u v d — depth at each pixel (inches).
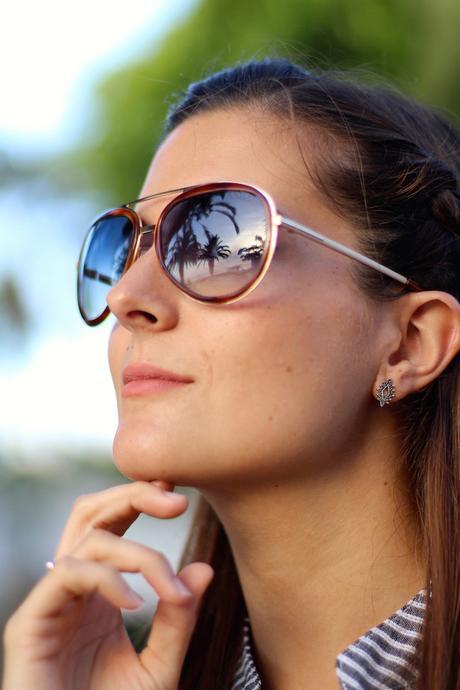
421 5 258.5
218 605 82.0
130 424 67.1
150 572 60.5
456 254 76.2
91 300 80.5
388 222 72.2
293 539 70.2
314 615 71.2
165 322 66.8
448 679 63.4
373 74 90.7
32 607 61.2
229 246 66.4
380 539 70.3
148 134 367.2
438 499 69.8
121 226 77.4
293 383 65.5
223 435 64.7
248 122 73.9
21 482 597.3
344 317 68.2
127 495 65.9
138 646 87.3
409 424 72.9
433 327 72.2
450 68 234.8
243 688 73.6
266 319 65.5
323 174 71.4
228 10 329.7
